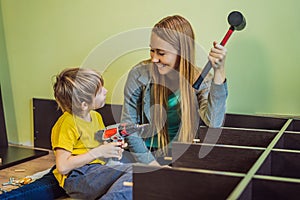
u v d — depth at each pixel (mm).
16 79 2619
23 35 2537
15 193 1613
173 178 995
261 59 1938
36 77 2551
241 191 874
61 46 2430
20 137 2670
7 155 2365
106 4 2246
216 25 1997
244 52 1962
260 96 1972
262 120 1847
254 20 1916
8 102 2670
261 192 971
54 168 1898
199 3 2016
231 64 1997
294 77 1891
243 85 1994
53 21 2424
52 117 2504
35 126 2586
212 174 970
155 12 2129
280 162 1247
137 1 2162
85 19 2322
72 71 1772
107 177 1606
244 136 1561
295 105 1908
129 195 1470
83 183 1627
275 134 1514
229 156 1319
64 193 1762
